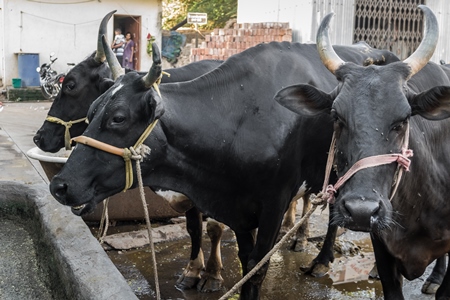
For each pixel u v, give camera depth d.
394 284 3.88
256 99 4.31
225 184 4.28
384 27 12.68
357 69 3.43
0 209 6.23
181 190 4.19
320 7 12.18
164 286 5.20
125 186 3.88
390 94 3.24
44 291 4.73
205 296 5.02
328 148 4.70
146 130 3.81
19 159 8.91
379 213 3.04
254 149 4.20
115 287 3.68
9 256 5.38
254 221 4.49
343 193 3.18
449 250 4.01
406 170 3.29
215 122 4.14
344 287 5.25
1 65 18.11
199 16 18.52
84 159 3.77
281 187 4.36
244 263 4.55
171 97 4.07
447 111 3.33
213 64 5.30
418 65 3.48
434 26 3.56
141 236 6.25
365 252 6.16
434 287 5.07
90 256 4.23
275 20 14.05
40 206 5.49
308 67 4.71
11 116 14.08
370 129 3.17
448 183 3.91
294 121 4.34
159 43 19.44
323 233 6.57
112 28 18.84
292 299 4.98
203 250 6.11
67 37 18.30
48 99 17.58
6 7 17.48
